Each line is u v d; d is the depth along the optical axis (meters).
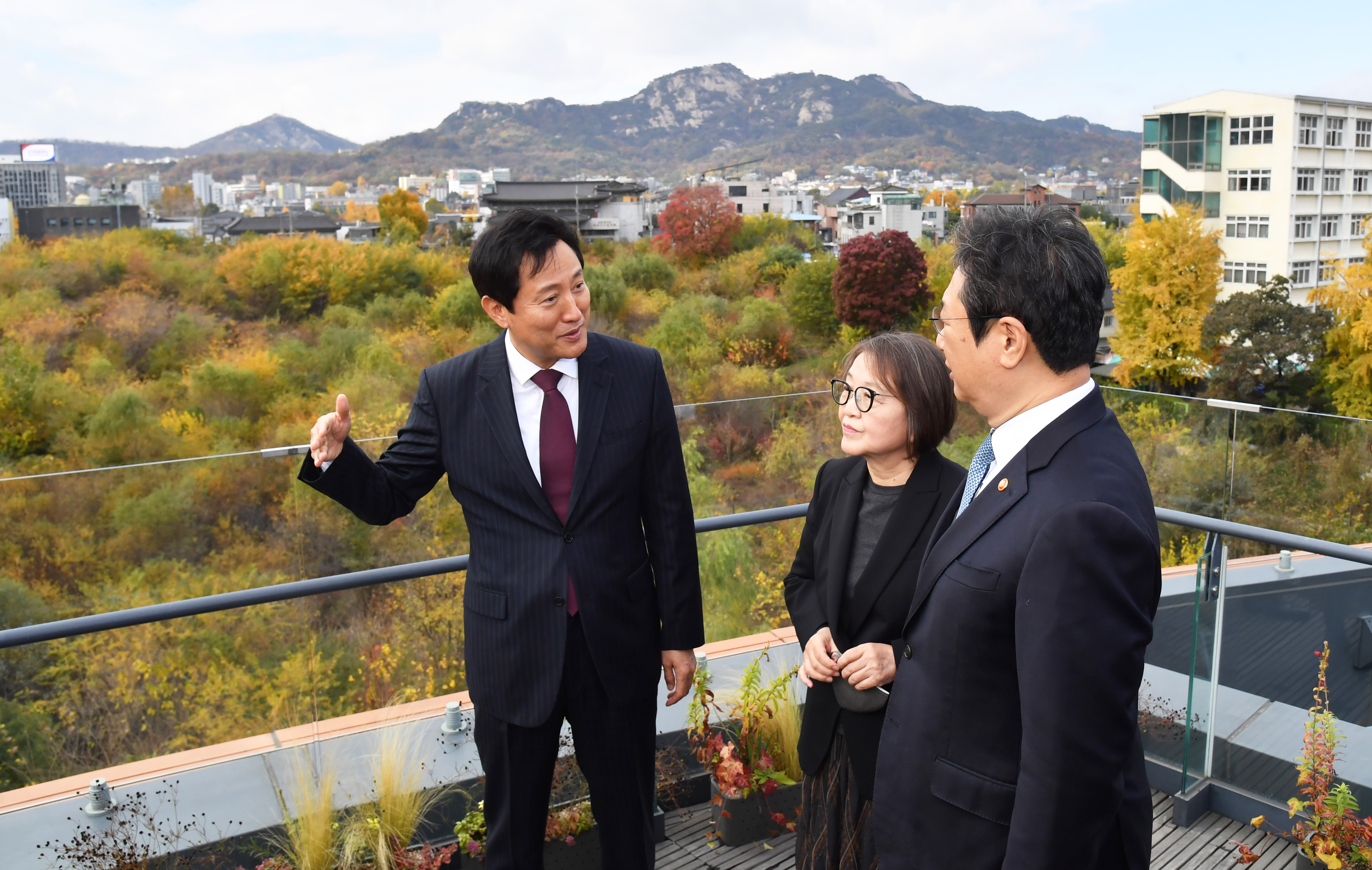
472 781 1.99
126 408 23.11
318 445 1.37
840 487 1.56
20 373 23.91
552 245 1.36
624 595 1.49
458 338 31.52
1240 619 2.08
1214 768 2.12
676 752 2.12
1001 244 0.96
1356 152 41.72
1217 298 41.44
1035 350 0.97
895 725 1.09
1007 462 1.01
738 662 2.47
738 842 1.97
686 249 47.81
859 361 1.43
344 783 2.01
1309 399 26.47
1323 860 1.80
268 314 34.12
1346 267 26.80
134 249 34.31
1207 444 5.36
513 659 1.45
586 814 1.87
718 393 31.00
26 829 1.93
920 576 1.08
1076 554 0.89
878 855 1.11
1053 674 0.88
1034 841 0.88
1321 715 1.93
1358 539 5.29
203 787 2.05
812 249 56.78
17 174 172.25
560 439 1.48
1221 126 40.91
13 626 3.62
